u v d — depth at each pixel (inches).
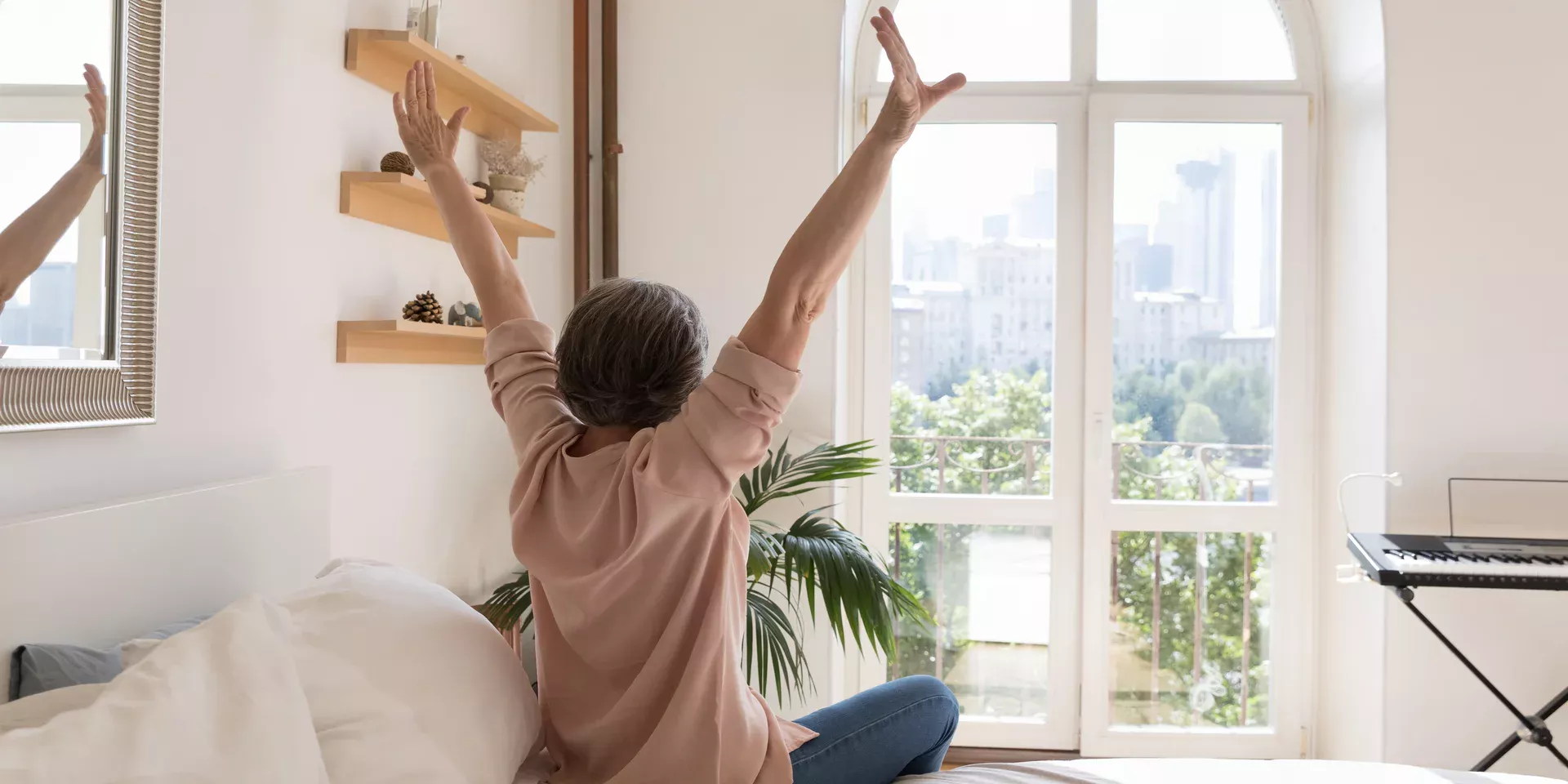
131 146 49.9
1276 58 128.3
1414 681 110.7
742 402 38.2
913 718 56.4
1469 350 109.5
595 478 41.1
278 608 42.6
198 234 56.4
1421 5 110.0
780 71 117.0
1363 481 115.5
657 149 118.3
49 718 36.8
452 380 92.6
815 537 95.1
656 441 39.1
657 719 42.4
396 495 81.9
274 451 64.2
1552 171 108.6
